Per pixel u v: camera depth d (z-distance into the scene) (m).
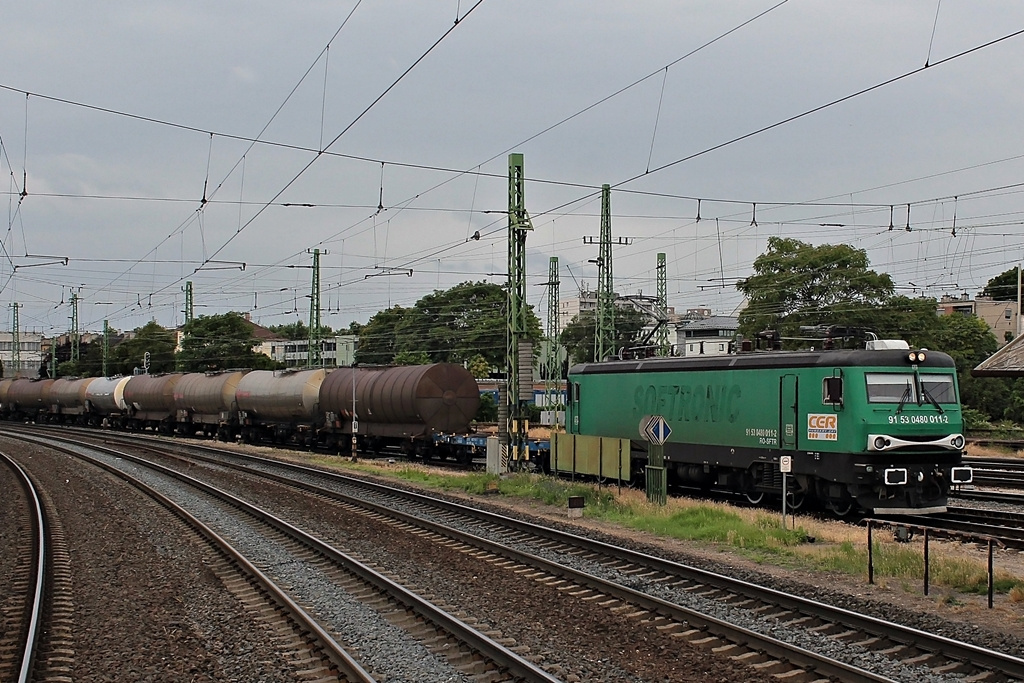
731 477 24.91
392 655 10.72
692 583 14.31
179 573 15.85
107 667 10.49
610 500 23.38
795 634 11.34
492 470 30.28
